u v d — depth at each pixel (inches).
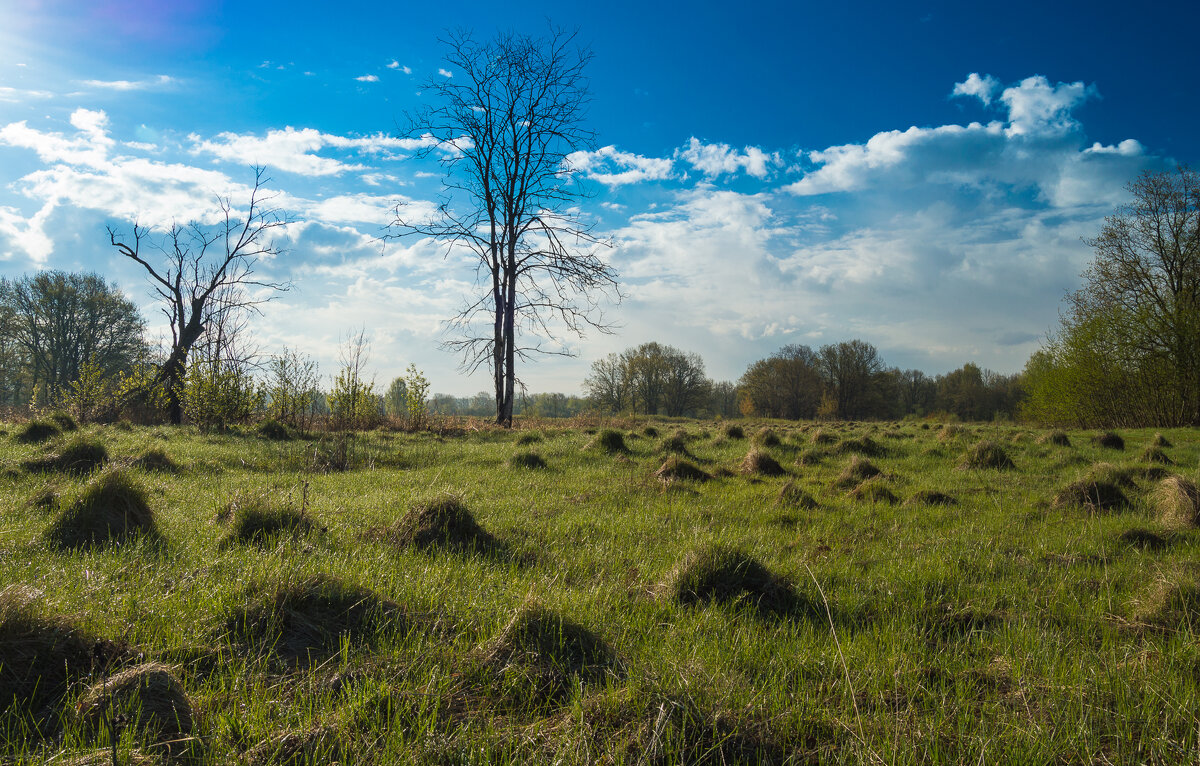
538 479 376.5
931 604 166.2
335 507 275.0
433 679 110.3
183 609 135.2
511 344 925.8
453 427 841.5
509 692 111.0
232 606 134.1
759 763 94.3
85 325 1524.4
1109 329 1098.1
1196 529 251.9
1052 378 1202.0
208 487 326.3
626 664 121.6
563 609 139.8
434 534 212.4
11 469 313.4
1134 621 152.3
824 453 532.4
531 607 131.2
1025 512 293.7
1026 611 160.9
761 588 169.5
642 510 289.0
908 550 221.6
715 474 404.2
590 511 283.6
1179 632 140.4
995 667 128.6
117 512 209.0
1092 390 1139.9
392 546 204.2
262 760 89.2
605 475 399.2
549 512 281.1
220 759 87.8
